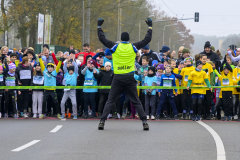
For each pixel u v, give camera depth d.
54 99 27.61
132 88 20.56
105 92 27.48
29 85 27.91
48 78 27.34
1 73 27.14
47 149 15.50
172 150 15.39
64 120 25.84
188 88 25.84
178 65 28.92
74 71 27.14
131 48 20.27
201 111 27.53
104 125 22.75
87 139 17.77
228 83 26.69
